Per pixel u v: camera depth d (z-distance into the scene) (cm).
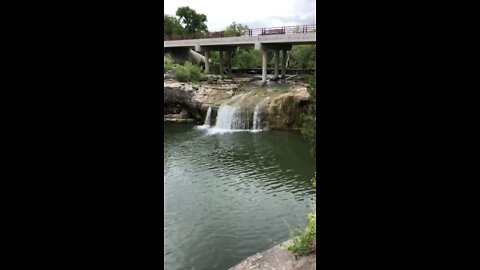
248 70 3130
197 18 3859
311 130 748
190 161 1357
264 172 1230
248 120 1894
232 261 708
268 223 856
